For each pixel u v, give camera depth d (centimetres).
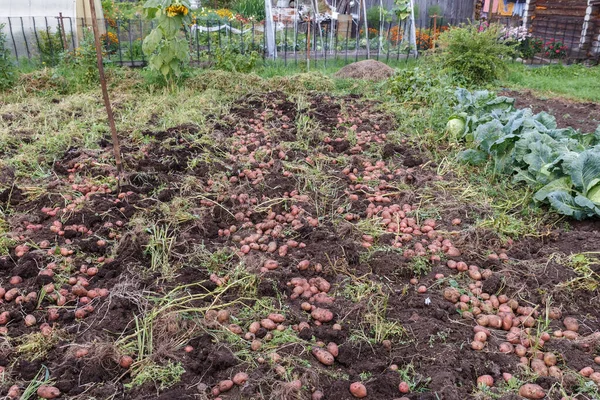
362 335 312
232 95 893
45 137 641
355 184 543
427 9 1930
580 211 462
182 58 898
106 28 1247
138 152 596
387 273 382
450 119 695
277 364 284
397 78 933
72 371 279
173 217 440
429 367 291
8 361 287
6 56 928
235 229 441
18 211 462
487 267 393
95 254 398
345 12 1816
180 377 279
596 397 269
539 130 569
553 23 1627
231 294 353
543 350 309
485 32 1095
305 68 1184
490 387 279
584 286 363
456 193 522
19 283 355
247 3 2267
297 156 605
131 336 299
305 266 379
